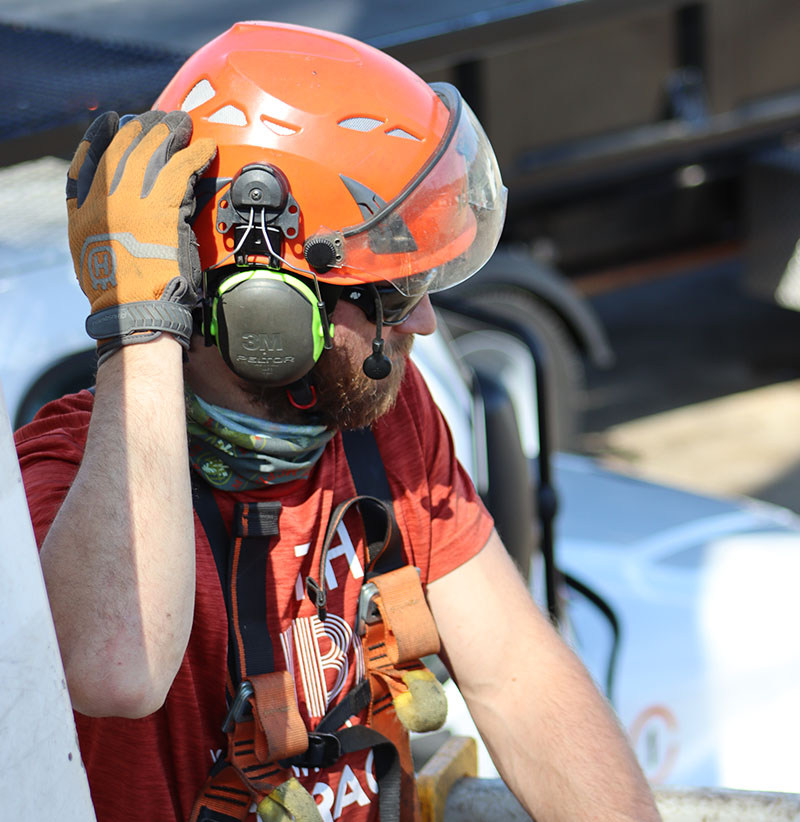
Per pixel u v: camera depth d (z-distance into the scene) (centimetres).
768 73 1172
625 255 1359
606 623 661
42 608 192
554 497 602
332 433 306
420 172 297
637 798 309
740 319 1688
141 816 282
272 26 310
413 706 300
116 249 270
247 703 280
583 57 1080
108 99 409
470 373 577
